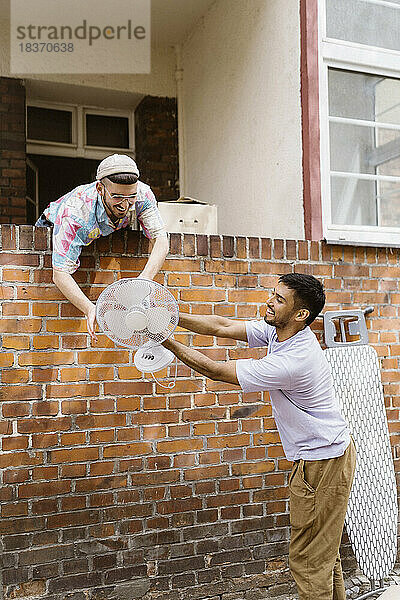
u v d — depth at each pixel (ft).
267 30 16.38
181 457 12.62
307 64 14.75
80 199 10.72
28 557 11.39
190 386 12.76
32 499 11.46
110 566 11.95
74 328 11.84
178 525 12.52
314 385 10.48
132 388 12.26
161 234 11.46
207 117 19.89
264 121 16.49
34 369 11.55
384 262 14.92
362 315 14.19
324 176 14.69
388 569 13.37
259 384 10.17
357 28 15.51
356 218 15.17
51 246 11.72
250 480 13.17
